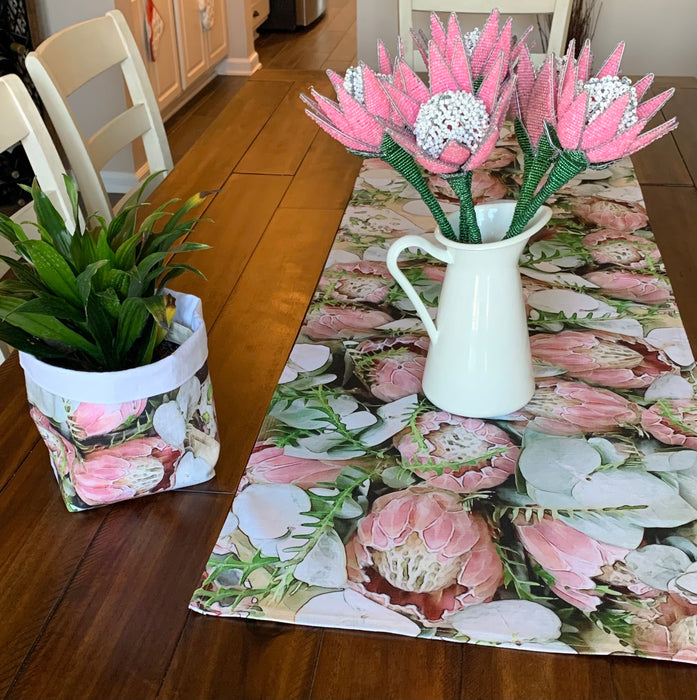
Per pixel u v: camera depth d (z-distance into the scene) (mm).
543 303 1144
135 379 767
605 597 724
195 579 755
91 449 790
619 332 1082
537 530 790
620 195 1426
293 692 656
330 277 1214
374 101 796
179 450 831
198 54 4086
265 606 724
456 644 690
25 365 791
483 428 922
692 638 687
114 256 774
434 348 934
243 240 1310
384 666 674
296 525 804
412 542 781
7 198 2844
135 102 1571
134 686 664
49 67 1305
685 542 776
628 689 654
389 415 948
